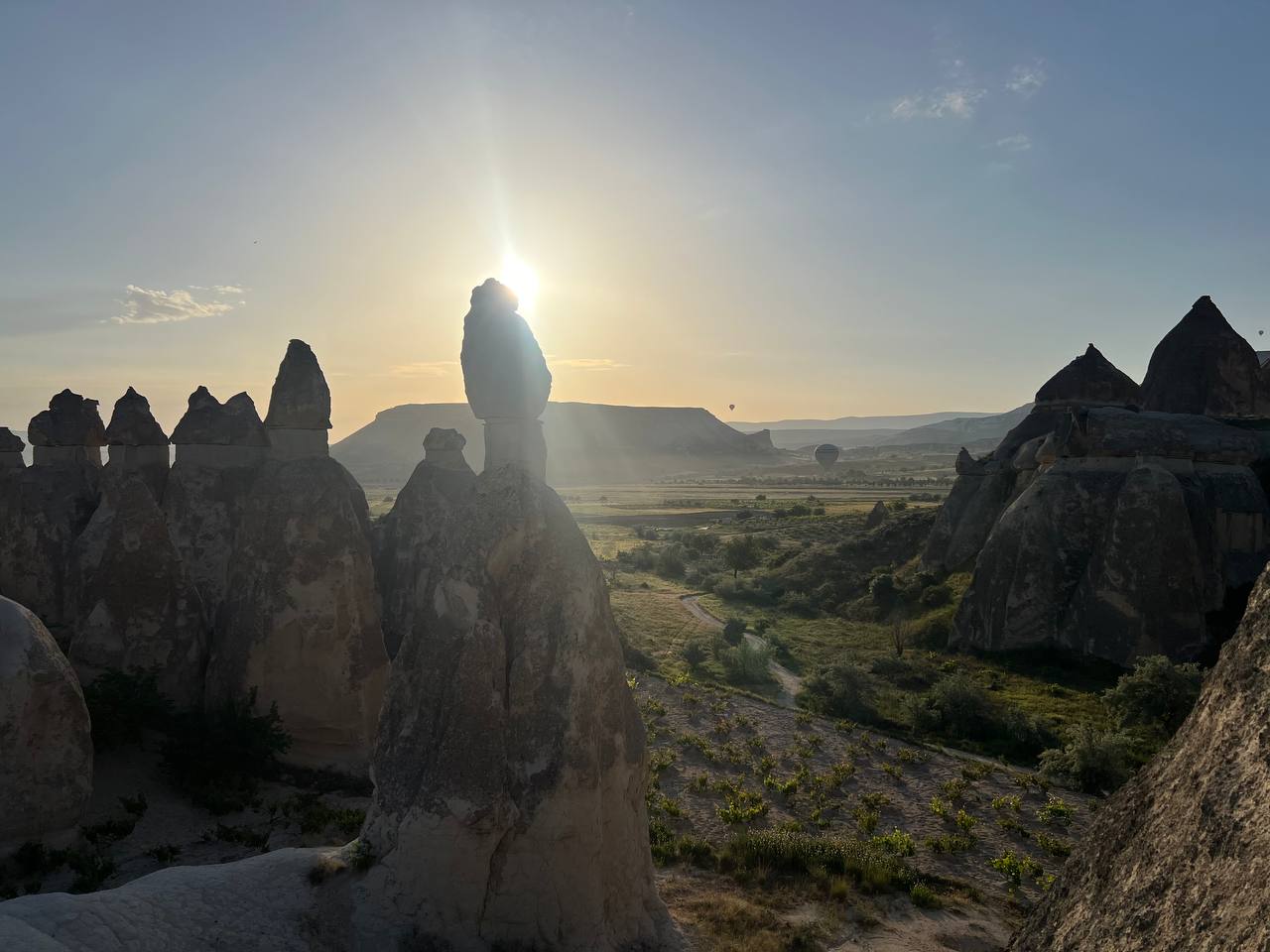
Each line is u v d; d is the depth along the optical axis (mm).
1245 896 4754
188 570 24453
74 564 26062
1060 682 32125
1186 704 25766
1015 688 31859
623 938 11664
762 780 23359
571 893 10938
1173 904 5387
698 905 14906
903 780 23625
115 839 15805
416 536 24844
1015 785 23359
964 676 31281
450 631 11375
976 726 27797
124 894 9055
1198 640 31875
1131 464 35844
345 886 10539
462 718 10852
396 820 10867
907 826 20625
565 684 11312
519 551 11664
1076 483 36219
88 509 29000
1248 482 36344
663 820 20250
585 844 11086
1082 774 23172
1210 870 5188
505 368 12383
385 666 20547
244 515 20359
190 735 18469
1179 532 32562
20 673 14609
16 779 14570
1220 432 37531
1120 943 5699
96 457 30578
